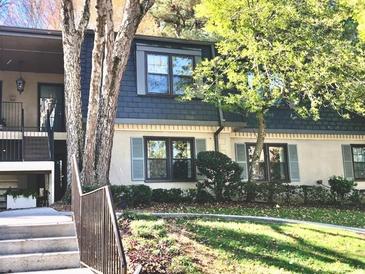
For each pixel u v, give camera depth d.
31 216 9.21
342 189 17.69
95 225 6.25
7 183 16.75
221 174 15.47
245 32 14.57
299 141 19.58
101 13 11.76
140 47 16.84
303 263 8.43
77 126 13.30
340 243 9.56
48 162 14.79
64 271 6.52
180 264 7.54
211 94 15.33
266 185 16.00
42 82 18.48
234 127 17.58
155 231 8.62
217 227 9.68
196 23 27.20
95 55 12.04
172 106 16.78
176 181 16.67
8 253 7.12
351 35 16.66
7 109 17.77
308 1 14.69
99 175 12.48
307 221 12.22
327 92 14.74
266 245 9.04
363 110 14.67
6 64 17.38
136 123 16.11
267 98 15.33
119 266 5.02
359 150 20.83
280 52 14.16
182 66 17.27
